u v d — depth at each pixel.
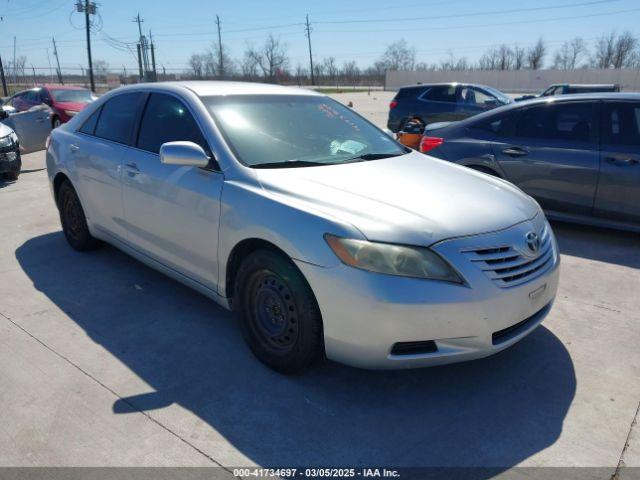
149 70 35.12
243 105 3.59
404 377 2.95
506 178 5.73
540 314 2.94
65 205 4.88
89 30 39.53
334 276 2.51
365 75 78.38
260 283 2.92
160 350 3.21
